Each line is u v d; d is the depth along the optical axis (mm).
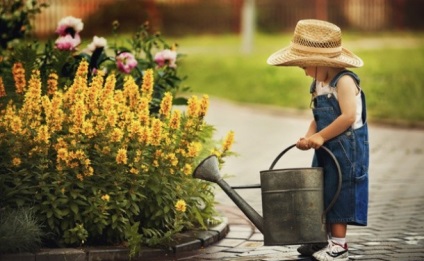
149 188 8359
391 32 37906
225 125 19094
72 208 8016
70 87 8609
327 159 7891
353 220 7852
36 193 8047
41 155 8047
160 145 8391
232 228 9477
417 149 15742
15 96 8797
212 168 7832
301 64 8008
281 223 7629
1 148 8141
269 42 34344
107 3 29906
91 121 8320
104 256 7941
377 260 8055
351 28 38375
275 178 7629
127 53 9758
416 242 8828
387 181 12531
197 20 36969
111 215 8203
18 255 7629
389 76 25062
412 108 20828
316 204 7652
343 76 7938
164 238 8273
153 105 9648
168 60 10094
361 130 7984
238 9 37500
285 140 16953
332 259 7930
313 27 8023
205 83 25562
